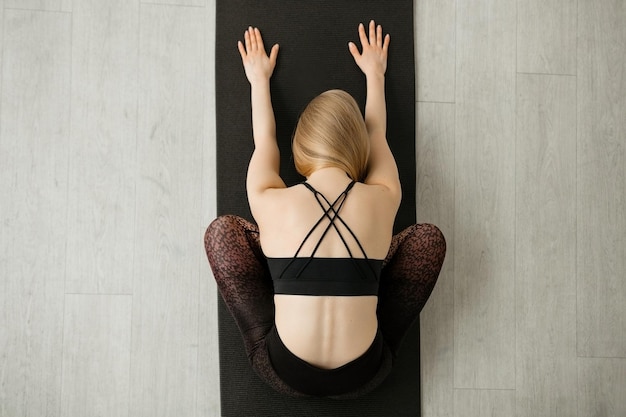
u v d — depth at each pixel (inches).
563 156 93.8
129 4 88.7
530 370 90.4
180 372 86.0
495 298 90.8
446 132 92.1
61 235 85.8
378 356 71.6
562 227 93.0
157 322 86.2
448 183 91.7
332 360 68.4
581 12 95.6
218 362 86.4
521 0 94.9
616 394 91.5
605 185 94.2
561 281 92.1
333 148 70.3
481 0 94.2
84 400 84.5
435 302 89.7
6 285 84.6
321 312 66.5
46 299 85.0
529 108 93.9
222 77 88.6
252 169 77.6
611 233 93.7
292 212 67.5
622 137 95.1
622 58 95.7
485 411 89.1
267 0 90.0
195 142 88.4
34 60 87.0
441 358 89.0
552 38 95.0
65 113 87.0
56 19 87.6
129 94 88.0
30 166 86.0
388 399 86.7
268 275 78.2
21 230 85.3
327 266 66.4
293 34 89.8
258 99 84.8
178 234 87.4
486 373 89.6
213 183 88.3
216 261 76.7
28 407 83.8
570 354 91.3
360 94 90.0
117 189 87.0
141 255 86.7
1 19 86.7
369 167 78.4
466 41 93.5
